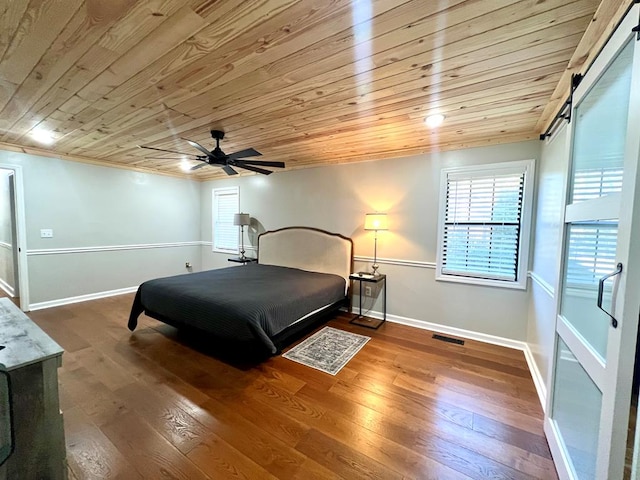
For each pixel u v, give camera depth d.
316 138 3.25
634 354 1.00
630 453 1.06
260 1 1.21
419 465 1.64
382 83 1.95
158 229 5.70
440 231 3.64
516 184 3.20
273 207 5.28
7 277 5.17
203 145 3.62
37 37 1.48
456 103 2.26
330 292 3.75
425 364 2.82
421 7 1.24
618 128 1.18
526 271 3.14
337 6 1.24
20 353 1.28
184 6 1.25
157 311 3.28
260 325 2.62
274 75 1.84
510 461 1.67
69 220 4.52
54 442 1.32
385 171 4.05
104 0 1.21
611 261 1.19
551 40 1.45
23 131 3.17
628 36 1.06
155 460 1.64
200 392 2.32
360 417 2.04
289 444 1.78
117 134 3.21
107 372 2.60
